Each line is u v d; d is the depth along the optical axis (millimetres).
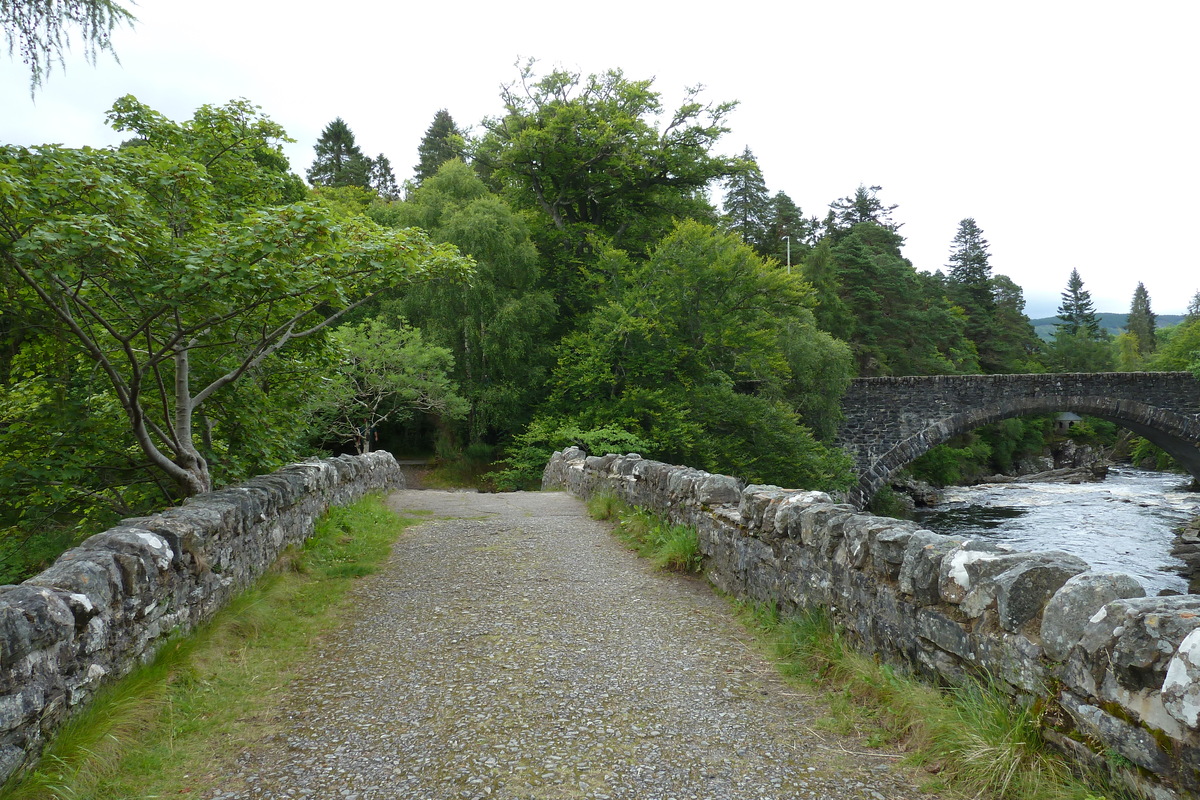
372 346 21047
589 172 29797
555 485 16750
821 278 43688
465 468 25750
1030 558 2889
